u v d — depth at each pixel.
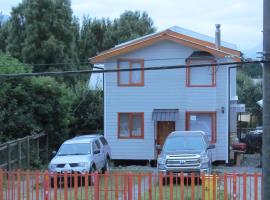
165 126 36.06
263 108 12.32
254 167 33.88
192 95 35.59
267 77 12.26
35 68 54.16
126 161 36.44
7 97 32.47
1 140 31.66
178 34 38.09
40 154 33.97
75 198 18.03
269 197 12.26
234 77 39.97
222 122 35.41
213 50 34.84
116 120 36.44
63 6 56.59
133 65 36.16
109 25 70.31
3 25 64.25
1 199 18.67
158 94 36.03
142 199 19.75
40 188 21.08
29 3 55.28
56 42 54.50
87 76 57.34
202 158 24.59
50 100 34.50
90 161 25.88
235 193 17.23
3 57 33.69
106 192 18.44
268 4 12.24
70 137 41.75
